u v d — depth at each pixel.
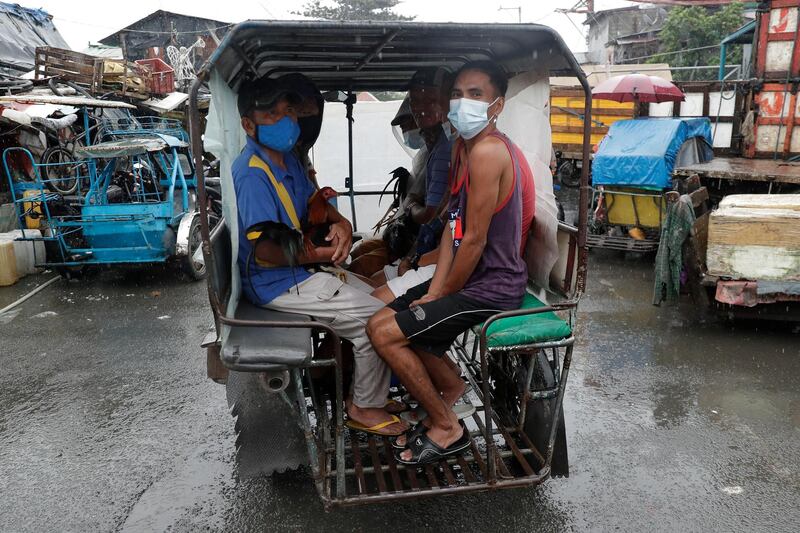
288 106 2.77
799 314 5.26
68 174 9.54
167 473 3.58
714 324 5.76
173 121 13.04
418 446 2.78
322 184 6.72
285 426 3.16
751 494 3.25
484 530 3.00
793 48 8.80
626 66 13.82
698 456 3.61
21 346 5.72
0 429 4.18
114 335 5.96
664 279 5.89
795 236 5.00
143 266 8.66
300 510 3.18
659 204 8.04
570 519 3.07
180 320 6.39
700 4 18.75
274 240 2.71
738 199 5.70
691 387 4.50
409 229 3.84
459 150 2.82
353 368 3.24
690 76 22.67
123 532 3.06
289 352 2.48
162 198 8.45
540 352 3.24
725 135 10.88
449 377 2.85
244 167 2.79
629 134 8.38
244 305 2.94
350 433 3.11
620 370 4.82
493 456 2.70
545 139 2.95
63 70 12.68
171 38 27.72
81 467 3.68
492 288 2.70
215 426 4.14
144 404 4.50
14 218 10.27
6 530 3.10
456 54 3.25
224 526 3.09
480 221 2.57
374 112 6.61
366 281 3.51
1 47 15.83
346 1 21.91
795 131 8.91
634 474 3.45
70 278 8.00
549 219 2.99
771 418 4.03
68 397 4.65
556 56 2.70
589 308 6.34
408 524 3.05
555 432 2.87
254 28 2.27
